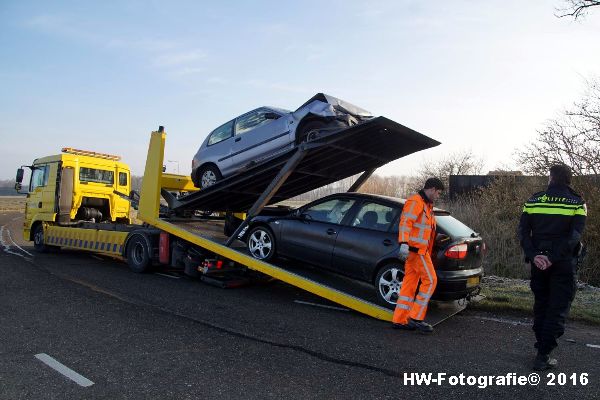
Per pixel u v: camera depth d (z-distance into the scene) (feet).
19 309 20.27
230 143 30.14
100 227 34.06
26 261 33.86
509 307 22.91
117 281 27.35
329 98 25.96
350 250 22.31
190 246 28.27
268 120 28.45
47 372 13.58
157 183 28.99
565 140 38.14
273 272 23.44
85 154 38.73
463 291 20.51
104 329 17.84
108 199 39.81
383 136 23.98
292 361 15.10
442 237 20.24
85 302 21.85
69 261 34.65
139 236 30.32
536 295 15.84
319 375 14.02
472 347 17.22
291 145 26.86
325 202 24.47
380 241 21.38
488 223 43.09
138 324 18.65
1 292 23.35
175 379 13.35
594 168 36.50
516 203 42.55
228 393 12.53
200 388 12.79
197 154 32.19
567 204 14.92
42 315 19.44
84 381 13.03
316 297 25.17
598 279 34.40
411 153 27.68
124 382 13.03
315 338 17.61
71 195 37.22
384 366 14.96
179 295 24.21
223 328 18.49
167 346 16.15
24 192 40.88
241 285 27.20
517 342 18.01
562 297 14.92
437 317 20.66
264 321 19.76
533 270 15.79
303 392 12.76
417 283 19.62
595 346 17.74
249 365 14.62
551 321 14.93
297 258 24.52
